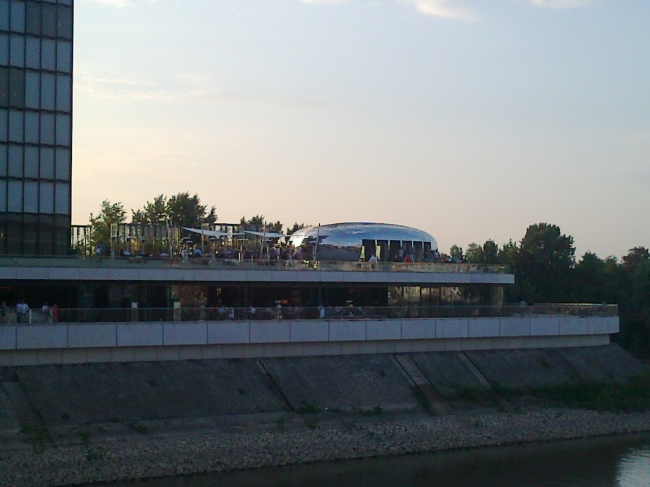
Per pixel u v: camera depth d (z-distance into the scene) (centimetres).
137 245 8425
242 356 7000
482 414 7131
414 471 5922
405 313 7744
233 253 8144
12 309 6275
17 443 5434
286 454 5956
